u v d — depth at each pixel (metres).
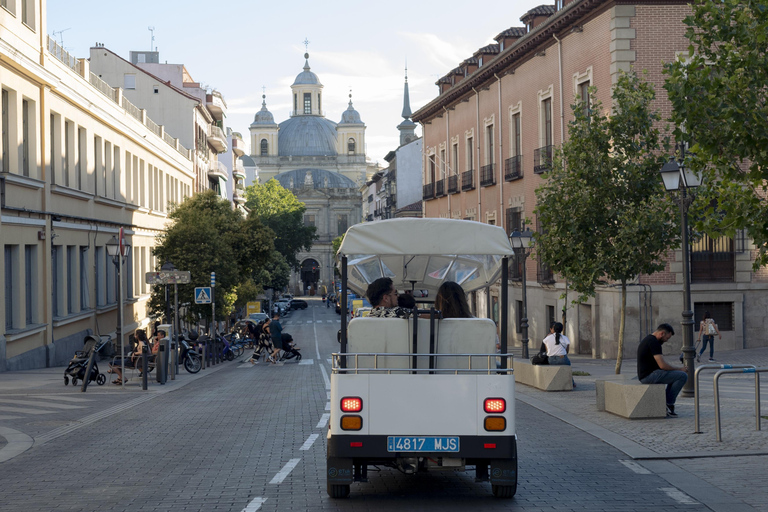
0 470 10.30
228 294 42.12
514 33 48.12
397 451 8.28
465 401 8.31
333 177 186.25
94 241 36.62
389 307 8.91
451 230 8.68
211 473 9.90
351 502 8.42
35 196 28.84
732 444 11.23
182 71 74.44
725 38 12.10
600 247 20.61
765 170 11.52
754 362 25.70
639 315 29.31
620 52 29.53
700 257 29.66
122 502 8.44
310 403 17.45
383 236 8.68
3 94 26.67
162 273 27.36
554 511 8.00
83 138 35.66
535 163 38.38
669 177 16.47
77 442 12.46
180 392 20.78
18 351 27.19
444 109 57.00
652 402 13.82
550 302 37.53
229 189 98.06
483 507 8.18
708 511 7.93
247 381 24.64
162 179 53.59
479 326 8.55
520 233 27.92
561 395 18.17
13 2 26.75
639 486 9.03
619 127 20.86
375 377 8.32
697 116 11.83
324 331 69.69
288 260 113.69
